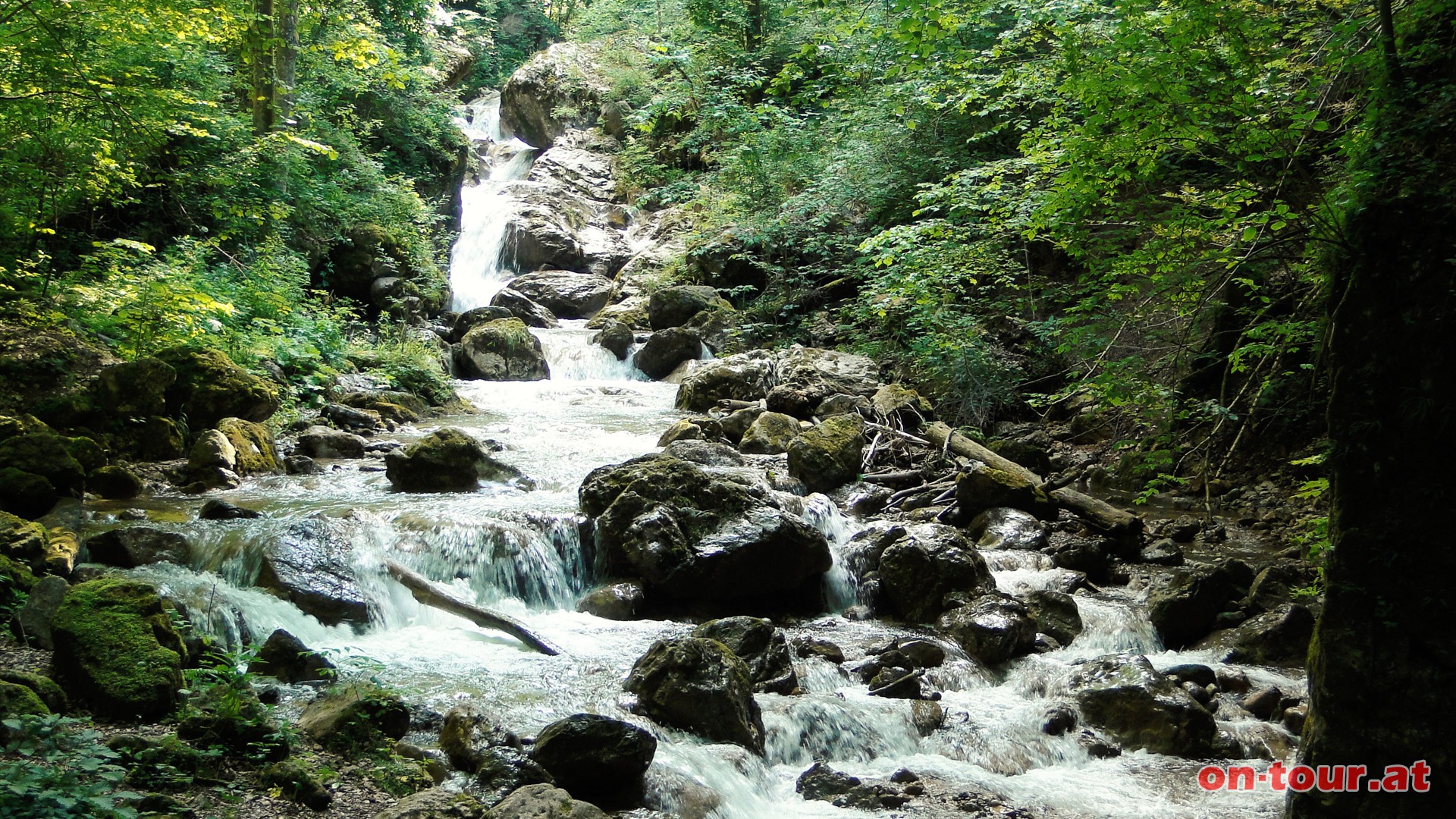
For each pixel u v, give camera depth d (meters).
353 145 20.45
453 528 8.93
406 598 8.32
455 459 10.99
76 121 11.95
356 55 18.31
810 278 20.22
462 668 7.11
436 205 23.81
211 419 11.64
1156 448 11.07
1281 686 7.84
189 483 10.38
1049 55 12.70
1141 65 6.77
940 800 6.08
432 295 20.05
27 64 11.41
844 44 20.19
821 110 22.50
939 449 13.21
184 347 11.87
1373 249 4.59
